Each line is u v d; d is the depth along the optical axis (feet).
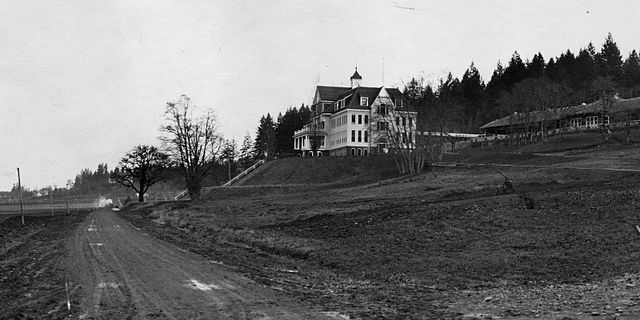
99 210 351.67
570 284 58.90
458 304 48.24
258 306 46.68
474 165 227.81
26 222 206.08
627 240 77.77
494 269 69.62
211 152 274.16
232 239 112.06
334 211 141.18
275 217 143.23
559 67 499.51
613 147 232.73
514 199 115.44
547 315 41.83
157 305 47.16
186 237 121.39
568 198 108.78
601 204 100.73
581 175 158.92
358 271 73.20
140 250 92.79
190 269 69.56
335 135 366.63
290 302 48.62
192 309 45.44
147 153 386.32
